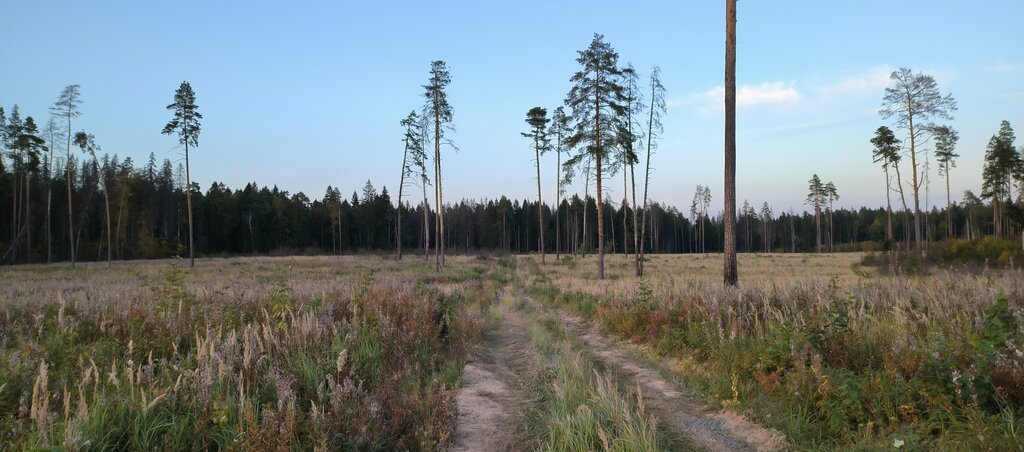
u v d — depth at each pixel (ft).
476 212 402.52
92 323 30.68
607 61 91.71
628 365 27.99
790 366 21.43
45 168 176.24
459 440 17.10
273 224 304.09
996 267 90.07
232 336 22.13
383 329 28.58
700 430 17.54
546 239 380.78
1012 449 13.04
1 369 18.75
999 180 157.17
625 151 96.07
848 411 16.90
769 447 15.99
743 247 432.66
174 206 257.96
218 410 15.23
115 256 207.82
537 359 28.25
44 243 199.11
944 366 16.90
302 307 32.04
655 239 370.53
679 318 32.71
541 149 169.68
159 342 24.95
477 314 45.98
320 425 14.70
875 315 28.71
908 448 14.12
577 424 16.47
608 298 49.24
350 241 352.28
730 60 42.65
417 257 211.00
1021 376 15.56
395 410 16.87
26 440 13.61
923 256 113.09
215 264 156.87
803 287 36.47
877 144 161.99
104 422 14.33
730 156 42.42
